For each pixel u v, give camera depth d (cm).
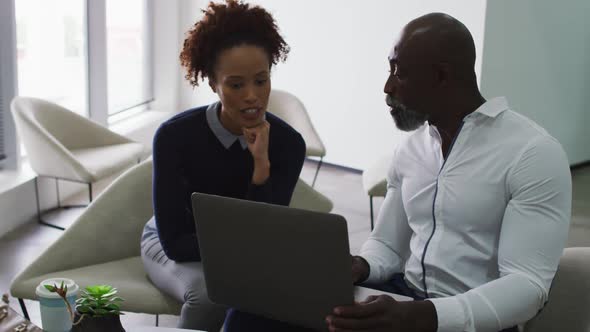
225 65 220
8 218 423
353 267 211
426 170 206
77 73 547
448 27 190
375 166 416
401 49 192
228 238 177
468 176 193
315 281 172
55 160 408
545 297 183
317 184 561
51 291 168
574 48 582
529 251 182
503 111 192
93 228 259
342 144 609
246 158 236
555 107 583
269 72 227
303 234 167
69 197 500
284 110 486
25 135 412
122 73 638
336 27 593
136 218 269
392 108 200
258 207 170
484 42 513
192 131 233
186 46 230
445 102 194
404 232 221
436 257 200
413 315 176
